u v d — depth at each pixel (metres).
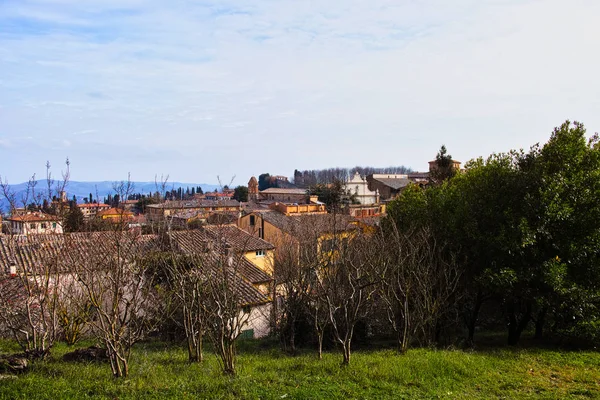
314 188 81.19
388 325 17.80
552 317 16.75
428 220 18.53
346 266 13.30
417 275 14.91
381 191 84.81
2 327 13.73
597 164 15.26
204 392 8.76
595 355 13.70
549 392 10.08
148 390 8.72
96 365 10.55
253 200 83.75
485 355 13.53
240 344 16.52
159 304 13.91
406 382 10.12
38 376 9.25
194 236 15.32
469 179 18.55
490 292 15.84
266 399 8.69
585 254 14.21
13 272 14.97
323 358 12.67
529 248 14.79
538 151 17.11
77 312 13.25
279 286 21.69
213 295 10.79
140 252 13.24
